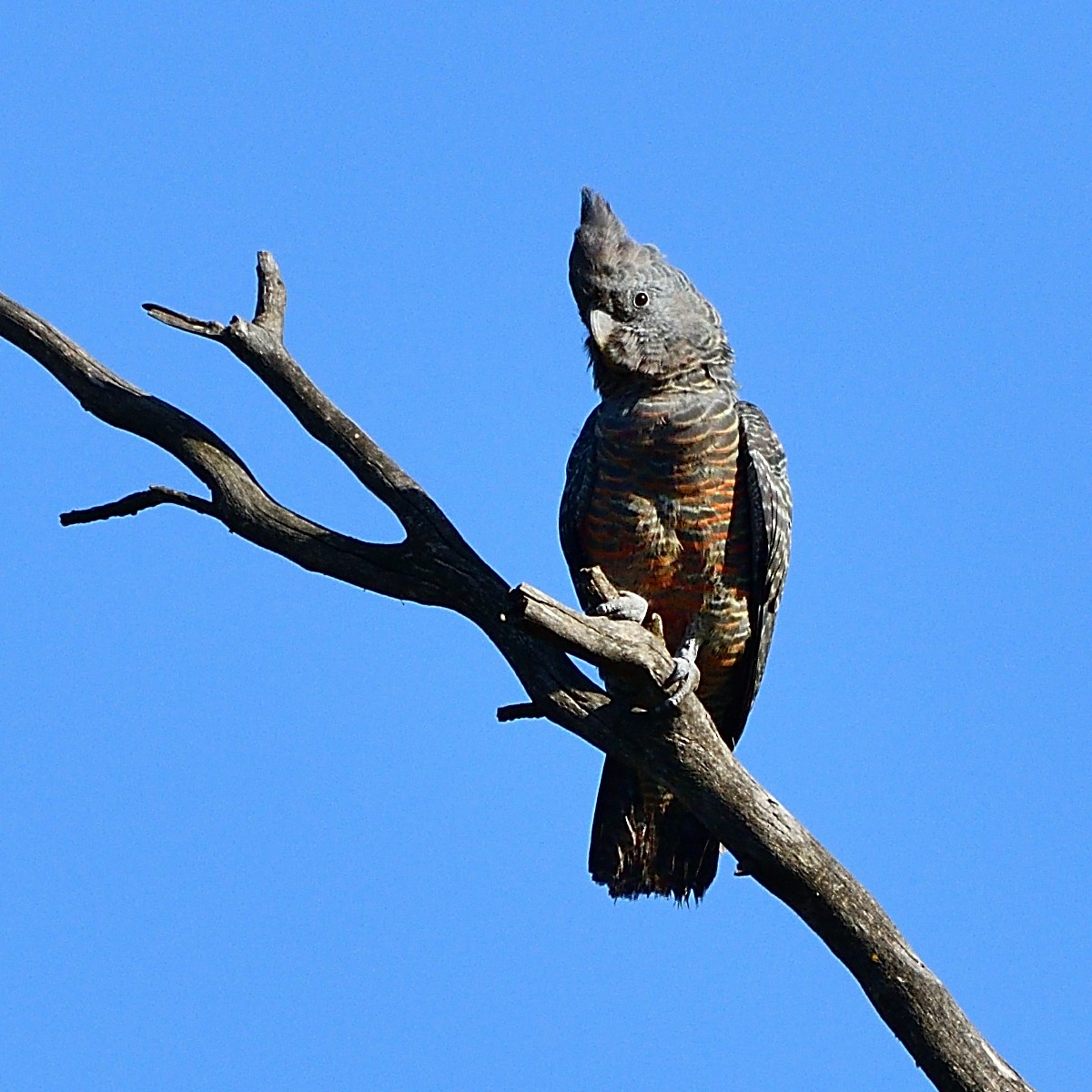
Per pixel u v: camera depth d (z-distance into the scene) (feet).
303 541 40.09
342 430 40.81
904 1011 35.83
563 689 38.04
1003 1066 35.47
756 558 45.80
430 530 39.78
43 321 42.39
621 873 45.60
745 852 37.11
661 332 45.27
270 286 41.96
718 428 45.14
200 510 40.93
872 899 36.40
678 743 36.65
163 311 40.96
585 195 46.80
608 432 45.75
